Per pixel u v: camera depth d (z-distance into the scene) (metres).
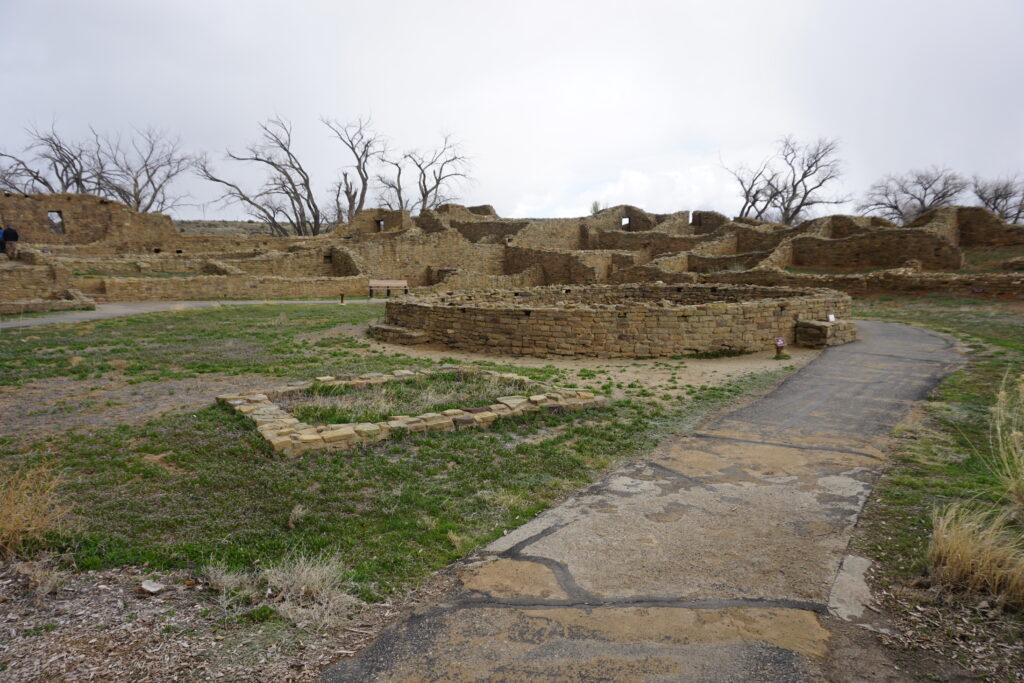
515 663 3.08
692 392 9.59
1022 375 9.66
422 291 32.00
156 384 9.30
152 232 36.97
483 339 14.20
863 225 34.97
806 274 28.17
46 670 2.82
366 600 3.69
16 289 21.53
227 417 7.15
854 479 5.66
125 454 5.91
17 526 3.96
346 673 2.97
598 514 5.02
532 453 6.53
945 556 3.88
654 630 3.37
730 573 4.02
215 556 4.09
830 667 3.03
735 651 3.17
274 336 15.12
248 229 71.88
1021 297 20.73
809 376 10.59
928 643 3.24
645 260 40.50
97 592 3.57
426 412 7.89
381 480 5.64
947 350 12.62
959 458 6.08
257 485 5.35
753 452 6.62
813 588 3.80
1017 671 2.98
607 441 7.04
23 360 10.82
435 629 3.40
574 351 13.41
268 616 3.43
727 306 13.49
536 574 4.04
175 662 2.96
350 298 28.47
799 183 61.84
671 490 5.55
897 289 24.33
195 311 20.02
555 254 38.16
